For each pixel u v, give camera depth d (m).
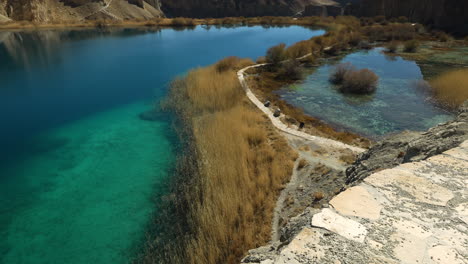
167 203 12.95
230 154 14.95
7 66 38.03
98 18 84.31
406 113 23.11
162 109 23.77
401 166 5.04
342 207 4.14
